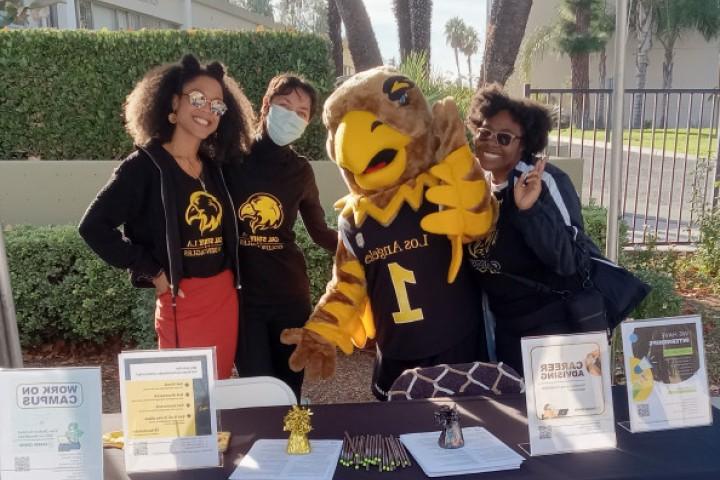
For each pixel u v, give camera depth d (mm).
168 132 2611
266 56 6055
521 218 2357
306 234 4734
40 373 1668
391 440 1916
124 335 4887
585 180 13375
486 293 2748
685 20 31219
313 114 3078
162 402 1777
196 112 2566
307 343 2652
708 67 34312
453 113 2650
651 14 30922
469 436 1919
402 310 2648
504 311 2678
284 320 3072
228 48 6039
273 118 2908
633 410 1927
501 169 2639
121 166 2564
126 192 2537
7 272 2328
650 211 10547
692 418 1947
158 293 2688
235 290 2840
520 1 6191
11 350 2352
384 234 2641
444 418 1869
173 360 1776
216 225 2672
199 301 2670
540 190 2348
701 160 8438
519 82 24234
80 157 6254
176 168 2584
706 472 1725
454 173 2561
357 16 7441
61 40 6027
